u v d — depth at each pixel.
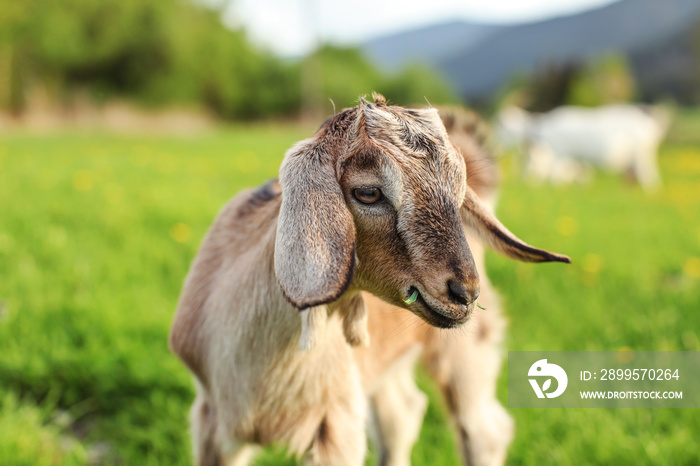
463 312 0.67
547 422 1.12
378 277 0.69
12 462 0.94
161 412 1.09
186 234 1.88
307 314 0.74
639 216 2.85
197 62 11.73
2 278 1.48
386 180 0.66
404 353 0.98
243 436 0.83
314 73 13.59
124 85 11.07
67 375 1.14
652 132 4.29
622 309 1.56
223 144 5.69
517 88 11.16
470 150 0.99
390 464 1.07
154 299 1.40
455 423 1.05
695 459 1.03
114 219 2.02
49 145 4.70
